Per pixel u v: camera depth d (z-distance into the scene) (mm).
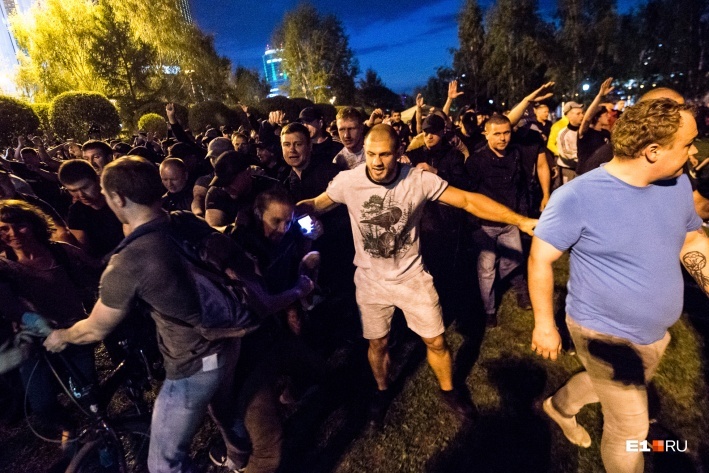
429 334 2328
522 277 3691
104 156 4246
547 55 33156
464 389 2795
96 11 20609
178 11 25141
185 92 26688
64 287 2191
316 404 2826
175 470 1771
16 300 1927
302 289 2148
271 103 17422
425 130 3906
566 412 2201
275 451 1964
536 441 2359
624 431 1768
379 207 2133
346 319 3797
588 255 1645
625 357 1682
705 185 1993
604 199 1536
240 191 2504
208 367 1702
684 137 1360
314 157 3508
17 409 2359
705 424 2363
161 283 1498
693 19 28797
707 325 3186
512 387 2775
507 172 3287
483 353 3152
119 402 3100
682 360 2842
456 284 4316
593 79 33438
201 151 5238
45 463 2625
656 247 1545
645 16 31891
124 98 21062
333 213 3578
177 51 25094
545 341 1742
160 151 7793
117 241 3031
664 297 1592
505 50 34250
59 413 2379
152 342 2318
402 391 2838
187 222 1675
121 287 1488
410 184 2098
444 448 2387
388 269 2281
